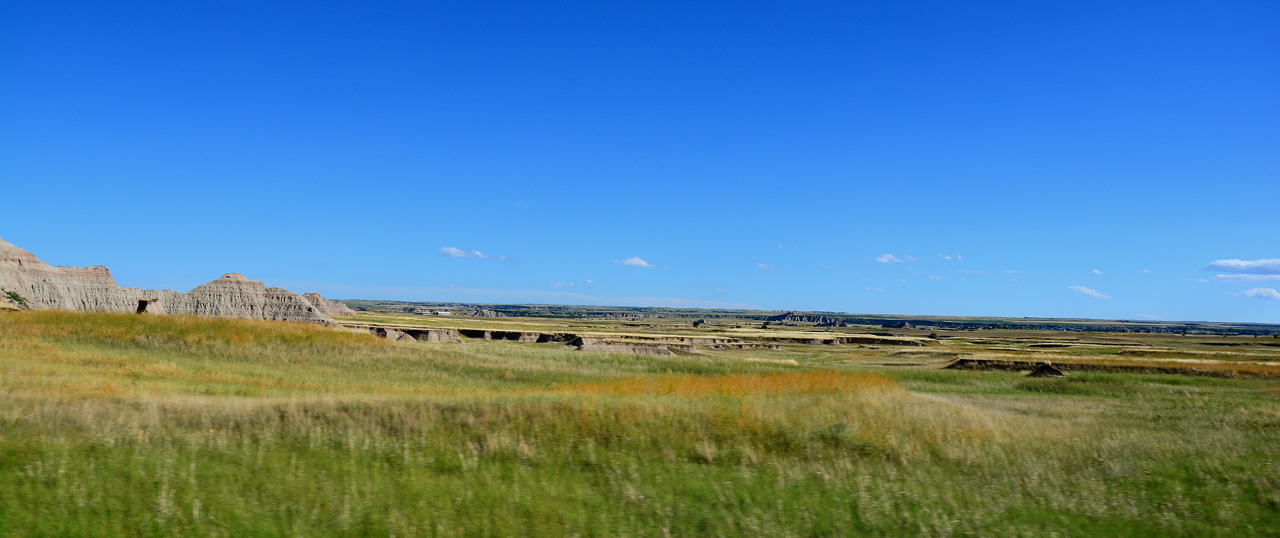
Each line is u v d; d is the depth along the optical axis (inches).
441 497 651.5
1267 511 743.7
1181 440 1034.7
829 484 744.3
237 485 629.3
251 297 5103.3
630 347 3061.0
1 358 1214.9
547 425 812.0
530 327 6186.0
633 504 673.0
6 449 625.9
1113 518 713.6
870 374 1540.4
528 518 630.5
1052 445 941.8
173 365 1363.2
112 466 627.8
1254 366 2213.3
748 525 647.1
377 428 775.1
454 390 1259.2
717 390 1071.0
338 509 612.4
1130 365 2283.5
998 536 658.2
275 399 864.3
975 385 1995.6
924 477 782.5
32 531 532.4
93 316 1696.6
